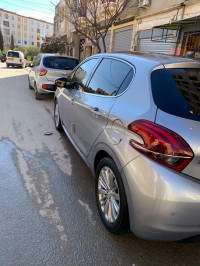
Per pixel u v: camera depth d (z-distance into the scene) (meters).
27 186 3.19
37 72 8.80
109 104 2.48
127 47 13.34
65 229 2.46
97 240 2.34
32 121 6.27
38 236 2.34
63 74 8.60
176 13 9.08
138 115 1.97
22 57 30.09
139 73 2.27
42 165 3.81
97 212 2.75
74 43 22.95
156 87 2.03
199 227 1.73
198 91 2.03
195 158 1.70
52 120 6.48
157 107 1.90
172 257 2.20
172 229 1.74
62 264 2.05
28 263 2.04
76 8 13.81
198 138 1.71
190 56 2.70
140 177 1.82
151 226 1.80
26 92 11.09
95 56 3.64
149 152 1.79
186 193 1.67
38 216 2.62
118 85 2.53
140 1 11.45
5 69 26.41
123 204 2.08
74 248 2.23
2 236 2.31
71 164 3.91
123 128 2.09
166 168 1.73
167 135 1.72
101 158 2.72
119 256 2.17
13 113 7.03
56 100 5.41
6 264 2.02
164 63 2.19
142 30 11.66
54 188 3.19
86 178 3.50
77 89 3.79
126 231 2.25
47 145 4.64
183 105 1.88
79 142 3.37
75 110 3.53
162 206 1.71
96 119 2.66
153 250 2.27
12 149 4.35
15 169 3.62
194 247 2.34
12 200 2.87
